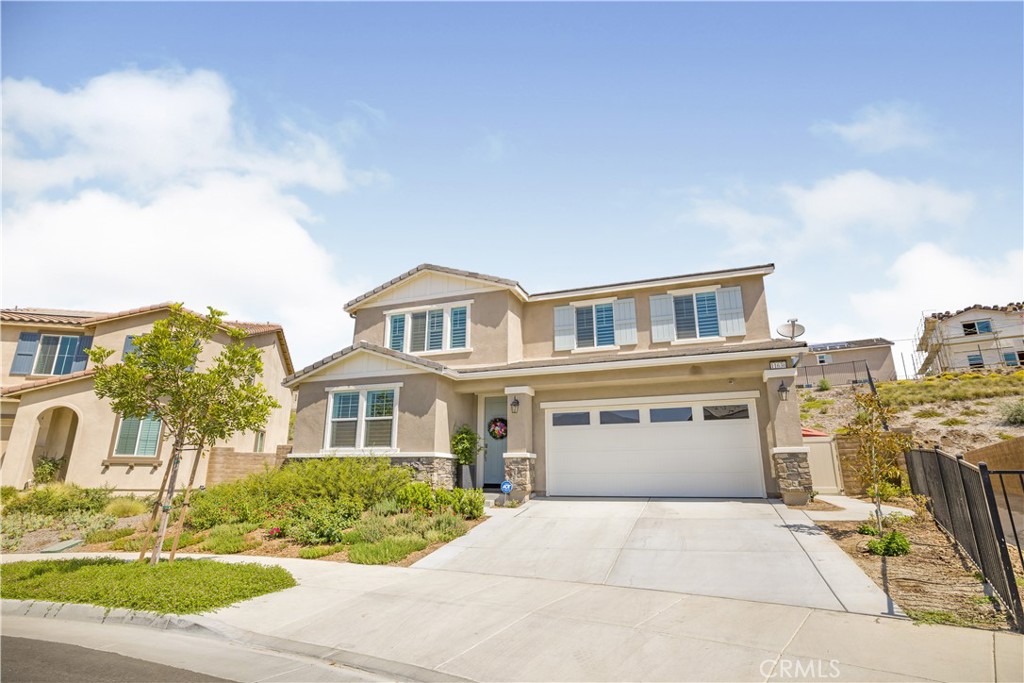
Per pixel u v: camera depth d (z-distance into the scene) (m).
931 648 5.83
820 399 30.98
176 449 10.18
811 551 9.64
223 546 12.12
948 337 41.12
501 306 19.28
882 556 9.13
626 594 8.23
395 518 13.28
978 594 7.27
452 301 20.08
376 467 15.38
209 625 7.45
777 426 14.55
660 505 14.29
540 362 18.50
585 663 5.88
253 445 24.20
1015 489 11.69
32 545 13.59
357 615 7.74
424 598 8.41
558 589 8.65
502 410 18.89
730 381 15.98
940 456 10.22
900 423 24.23
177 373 9.66
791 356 15.23
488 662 6.06
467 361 19.20
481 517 13.96
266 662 6.31
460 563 10.45
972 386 27.39
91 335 23.64
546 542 11.45
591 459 16.80
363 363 17.94
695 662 5.76
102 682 5.66
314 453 17.67
